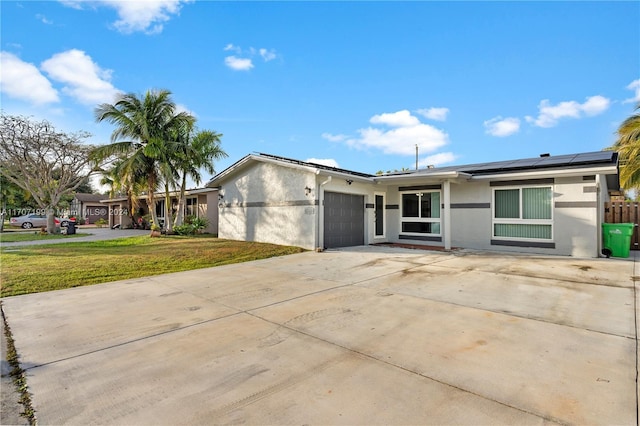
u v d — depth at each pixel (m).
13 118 17.61
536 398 2.55
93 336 4.02
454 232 12.58
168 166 16.47
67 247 12.58
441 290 6.07
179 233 17.55
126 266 8.67
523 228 11.08
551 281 6.65
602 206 11.16
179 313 4.91
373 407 2.45
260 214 13.69
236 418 2.34
